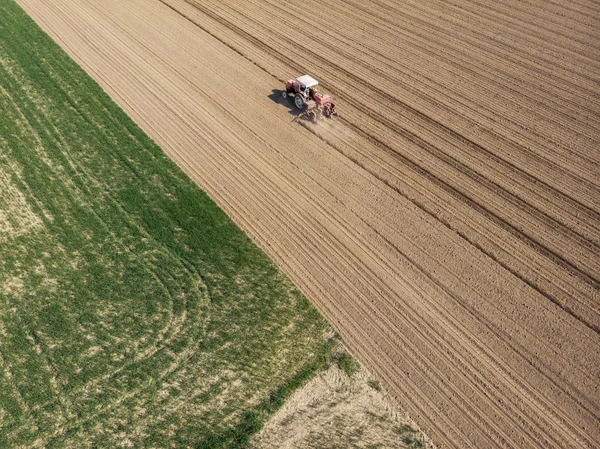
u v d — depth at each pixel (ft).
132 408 54.39
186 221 74.28
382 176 81.66
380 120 92.07
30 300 63.46
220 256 69.67
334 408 55.01
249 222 74.69
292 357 59.21
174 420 53.52
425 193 78.84
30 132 88.33
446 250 70.95
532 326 62.13
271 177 81.56
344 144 87.40
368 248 71.20
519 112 92.99
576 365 58.44
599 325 62.13
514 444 52.03
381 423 53.78
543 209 75.97
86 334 60.39
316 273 68.08
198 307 63.62
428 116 92.53
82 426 52.85
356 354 59.52
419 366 58.39
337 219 75.10
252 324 62.08
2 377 56.29
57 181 79.46
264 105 95.66
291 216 75.51
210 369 57.77
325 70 104.27
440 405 55.11
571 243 71.41
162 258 69.15
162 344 59.88
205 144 87.51
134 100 96.89
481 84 99.81
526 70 103.04
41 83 99.96
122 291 64.85
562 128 89.45
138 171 81.92
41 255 68.59
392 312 63.72
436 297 65.31
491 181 80.33
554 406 55.01
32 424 52.80
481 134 88.53
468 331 61.72
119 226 73.05
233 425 53.31
